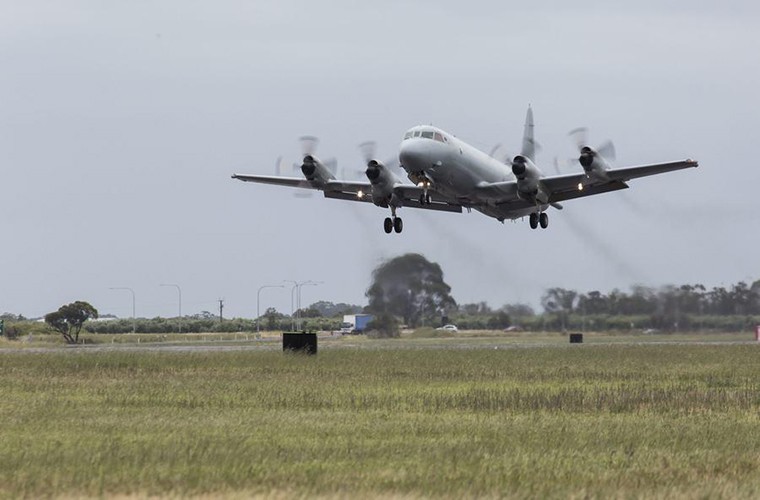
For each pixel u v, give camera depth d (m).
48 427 99.94
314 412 113.44
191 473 75.50
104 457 81.25
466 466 79.69
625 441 93.75
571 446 90.44
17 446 87.69
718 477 77.62
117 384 149.50
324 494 69.12
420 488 71.31
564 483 74.31
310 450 86.00
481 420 106.44
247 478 74.06
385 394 133.75
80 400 126.06
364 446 88.56
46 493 69.31
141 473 75.62
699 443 93.38
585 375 170.00
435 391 138.75
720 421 109.38
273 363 193.88
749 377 168.38
